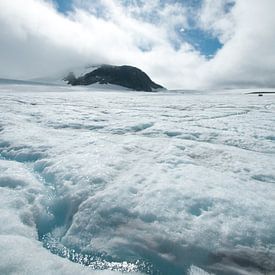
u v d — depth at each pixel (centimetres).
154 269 379
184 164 715
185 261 384
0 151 873
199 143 969
